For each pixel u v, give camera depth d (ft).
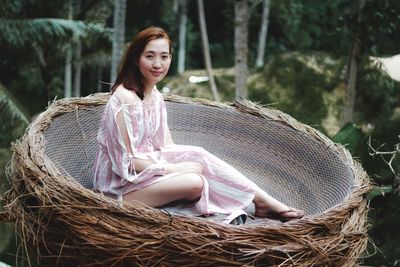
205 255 7.88
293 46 39.96
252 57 41.09
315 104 32.24
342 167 10.71
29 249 9.18
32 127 10.37
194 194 9.78
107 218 8.09
